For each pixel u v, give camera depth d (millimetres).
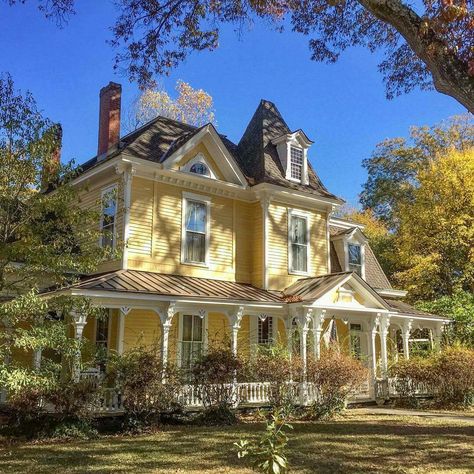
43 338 9734
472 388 17781
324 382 15031
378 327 20625
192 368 14305
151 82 15273
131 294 13945
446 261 29047
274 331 19203
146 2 13797
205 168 18297
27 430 11188
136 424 12211
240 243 19172
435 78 6648
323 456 9328
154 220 16875
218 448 9961
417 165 38531
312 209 20875
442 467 8477
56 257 10023
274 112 22297
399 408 17859
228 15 14172
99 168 16984
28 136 9883
